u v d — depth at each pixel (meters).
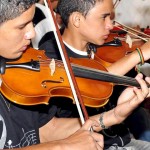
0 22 1.11
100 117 1.36
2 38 1.14
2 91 1.23
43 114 1.42
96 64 1.63
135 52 1.66
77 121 1.46
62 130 1.44
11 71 1.31
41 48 1.58
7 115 1.24
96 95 1.44
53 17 1.37
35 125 1.34
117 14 3.29
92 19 1.53
